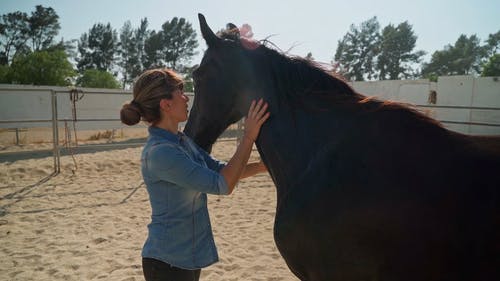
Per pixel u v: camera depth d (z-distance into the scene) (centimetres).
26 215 504
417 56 4709
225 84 168
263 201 577
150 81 159
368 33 4641
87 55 5003
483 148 124
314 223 133
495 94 1230
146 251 159
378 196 123
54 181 713
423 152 126
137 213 512
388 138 132
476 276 110
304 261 140
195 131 179
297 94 158
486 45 5081
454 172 119
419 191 119
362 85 1584
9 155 973
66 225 461
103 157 945
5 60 4684
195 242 162
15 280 316
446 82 1337
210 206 547
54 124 771
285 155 158
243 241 402
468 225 111
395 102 140
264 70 163
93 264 345
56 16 4866
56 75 2752
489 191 113
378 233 122
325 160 140
